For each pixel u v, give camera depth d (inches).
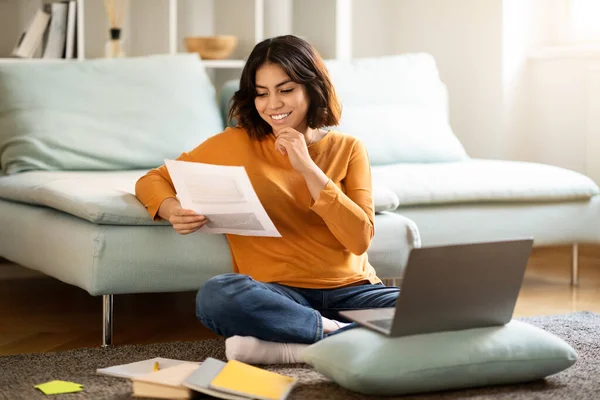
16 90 145.8
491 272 90.0
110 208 109.9
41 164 141.3
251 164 106.0
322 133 109.0
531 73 193.9
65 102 146.6
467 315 91.4
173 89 153.3
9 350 112.8
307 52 104.0
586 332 116.4
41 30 170.1
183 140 149.3
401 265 125.0
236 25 192.4
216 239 114.7
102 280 109.9
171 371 92.7
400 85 171.0
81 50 171.6
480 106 194.9
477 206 145.6
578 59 184.7
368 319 92.3
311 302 103.8
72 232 113.9
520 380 92.7
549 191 149.5
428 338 89.8
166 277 112.8
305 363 100.7
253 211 98.8
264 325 97.7
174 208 104.5
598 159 182.4
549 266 172.2
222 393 86.9
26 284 157.4
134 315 133.5
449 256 86.4
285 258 103.7
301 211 105.0
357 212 101.3
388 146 162.6
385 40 210.8
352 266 105.7
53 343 116.6
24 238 127.5
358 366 86.6
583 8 189.9
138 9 185.0
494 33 190.4
